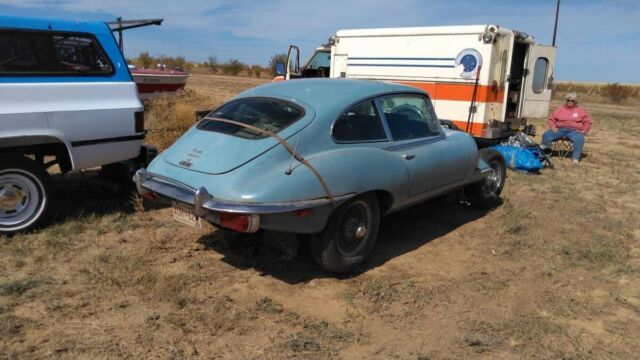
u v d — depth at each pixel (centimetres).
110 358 312
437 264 489
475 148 595
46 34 493
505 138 1028
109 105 531
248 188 376
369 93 470
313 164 401
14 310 362
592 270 496
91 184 647
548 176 920
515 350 349
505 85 955
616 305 427
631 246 574
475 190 652
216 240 506
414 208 668
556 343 360
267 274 443
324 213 402
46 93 488
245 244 494
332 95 450
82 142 514
